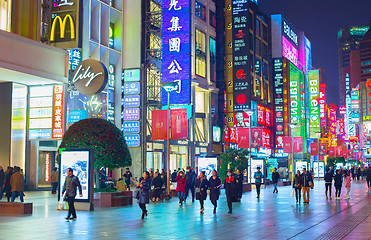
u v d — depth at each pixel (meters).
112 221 16.77
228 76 71.88
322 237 12.94
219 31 69.62
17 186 22.39
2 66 26.30
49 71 29.89
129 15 49.59
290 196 32.47
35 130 31.72
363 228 14.93
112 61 48.59
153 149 51.06
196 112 61.19
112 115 48.00
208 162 32.53
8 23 28.69
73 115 38.00
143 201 17.77
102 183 26.59
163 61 46.53
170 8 46.66
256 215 19.22
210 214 19.64
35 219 17.11
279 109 93.00
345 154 88.06
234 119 70.88
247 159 41.22
